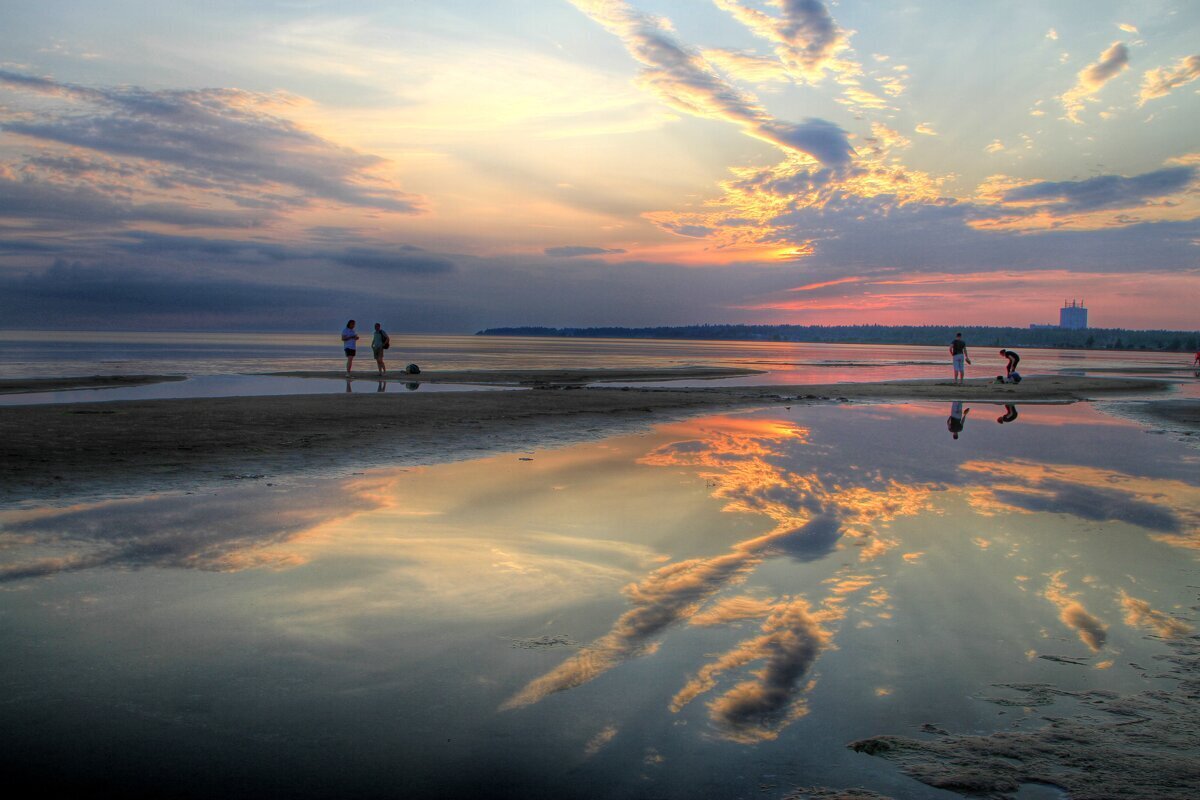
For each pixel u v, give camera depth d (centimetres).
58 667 377
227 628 434
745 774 290
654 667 389
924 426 1595
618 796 274
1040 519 743
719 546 627
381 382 2933
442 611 468
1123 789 279
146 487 848
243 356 5844
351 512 737
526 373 3725
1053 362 7950
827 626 452
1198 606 496
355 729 320
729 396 2378
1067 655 414
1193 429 1623
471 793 274
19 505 749
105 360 4722
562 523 700
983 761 301
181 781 278
